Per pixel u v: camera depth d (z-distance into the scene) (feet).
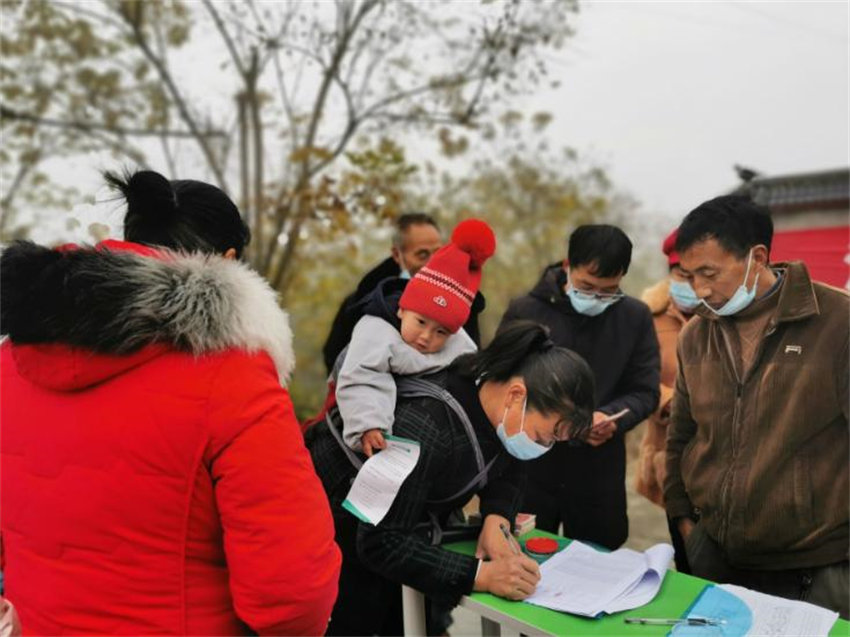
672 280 6.05
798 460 4.68
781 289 4.69
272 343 2.87
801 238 12.22
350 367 4.70
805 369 4.60
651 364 7.05
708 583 4.31
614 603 3.95
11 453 2.76
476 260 4.91
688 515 5.59
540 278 7.27
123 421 2.59
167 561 2.66
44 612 2.69
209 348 2.67
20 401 2.78
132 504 2.59
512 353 4.26
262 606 2.65
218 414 2.63
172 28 14.82
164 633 2.66
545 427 4.11
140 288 2.59
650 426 8.23
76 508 2.61
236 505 2.64
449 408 4.33
